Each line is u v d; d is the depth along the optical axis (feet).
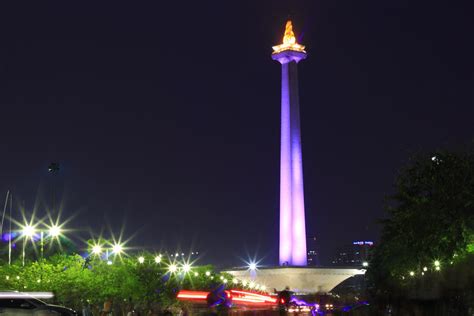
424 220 166.50
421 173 169.17
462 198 163.32
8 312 157.48
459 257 156.56
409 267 204.03
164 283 324.60
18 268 292.61
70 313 162.61
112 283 283.18
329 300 328.08
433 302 128.26
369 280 366.02
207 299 195.83
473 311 124.88
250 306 247.70
